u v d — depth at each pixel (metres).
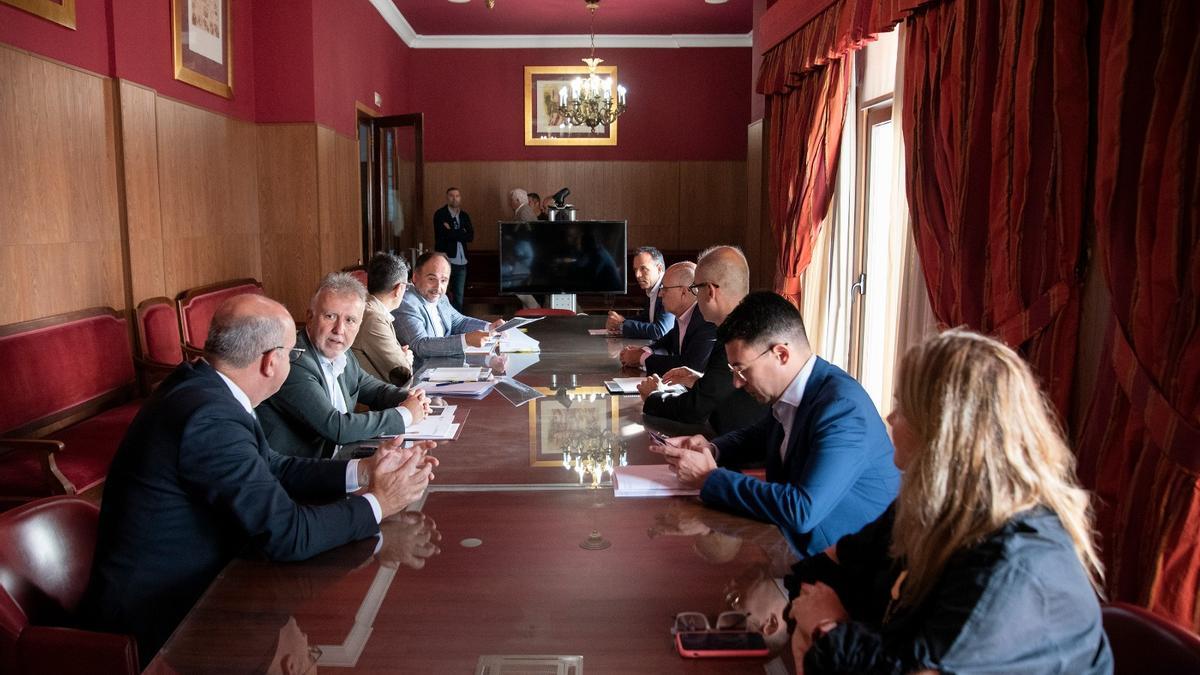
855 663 1.15
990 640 1.05
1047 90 2.86
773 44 6.60
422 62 10.95
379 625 1.44
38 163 4.01
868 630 1.18
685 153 11.11
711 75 10.98
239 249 6.44
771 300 2.06
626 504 2.03
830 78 5.57
